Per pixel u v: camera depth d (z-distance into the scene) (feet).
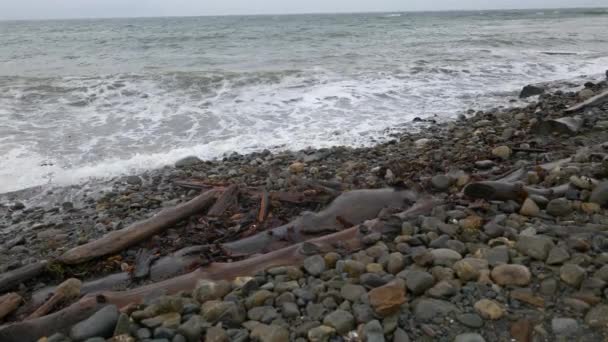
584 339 8.33
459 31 113.09
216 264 12.50
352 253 12.62
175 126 31.68
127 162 25.34
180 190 21.43
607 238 11.52
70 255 13.62
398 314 9.43
